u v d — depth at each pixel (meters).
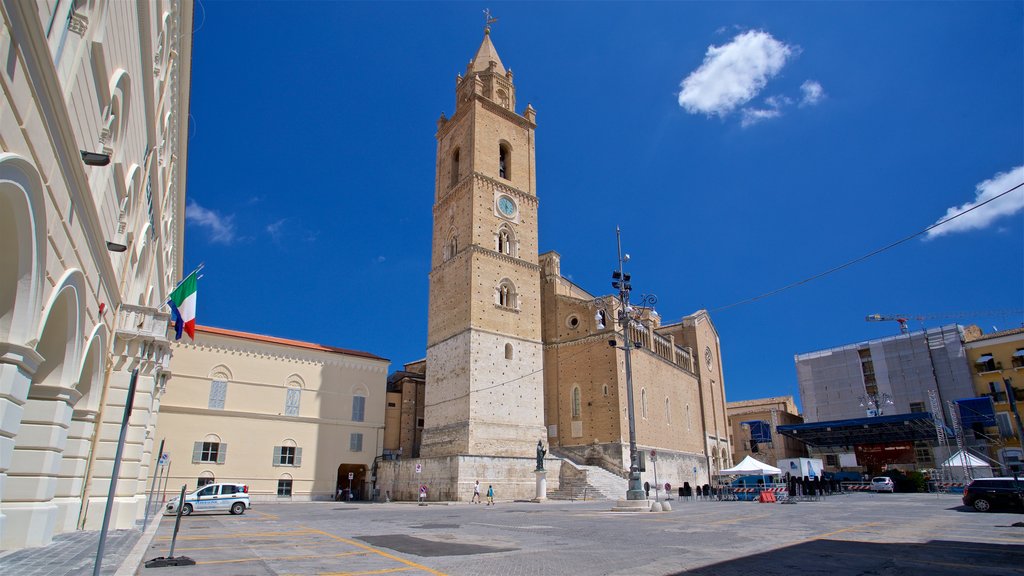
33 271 9.76
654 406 64.12
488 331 56.56
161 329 21.89
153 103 16.94
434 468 50.44
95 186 12.62
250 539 20.03
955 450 73.12
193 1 19.73
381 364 61.78
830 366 91.62
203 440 50.28
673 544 17.98
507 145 66.81
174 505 33.22
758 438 88.06
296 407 55.62
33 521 13.77
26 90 7.86
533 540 19.34
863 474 75.38
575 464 54.22
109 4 11.02
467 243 59.28
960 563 13.89
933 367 80.25
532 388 58.47
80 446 18.11
